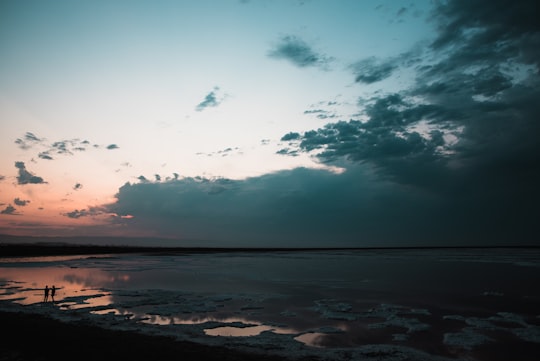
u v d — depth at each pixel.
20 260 63.78
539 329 16.38
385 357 12.46
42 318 16.80
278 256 91.88
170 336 14.47
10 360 10.77
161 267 49.41
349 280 34.31
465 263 56.94
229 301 22.94
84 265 52.03
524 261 60.69
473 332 15.89
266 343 13.90
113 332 14.33
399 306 21.48
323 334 15.58
